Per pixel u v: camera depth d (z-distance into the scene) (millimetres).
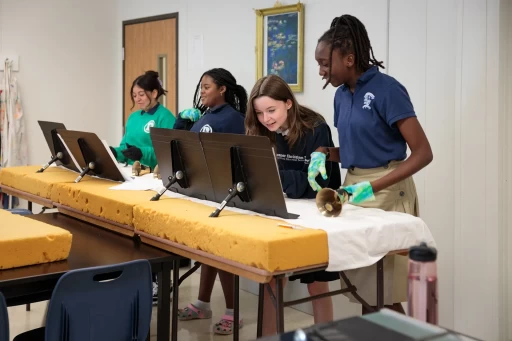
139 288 2129
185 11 4969
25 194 3492
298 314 3820
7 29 5473
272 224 2098
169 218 2314
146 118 4137
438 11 3141
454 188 3123
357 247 2064
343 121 2496
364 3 3494
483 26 2953
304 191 2621
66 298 1952
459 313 3135
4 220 2355
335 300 3629
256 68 4219
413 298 1237
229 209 2420
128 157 3801
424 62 3219
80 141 3275
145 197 2707
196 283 4434
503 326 3045
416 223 2248
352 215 2279
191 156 2590
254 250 1891
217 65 4641
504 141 2996
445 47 3121
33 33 5609
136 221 2525
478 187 3023
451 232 3158
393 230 2180
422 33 3219
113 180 3271
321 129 2613
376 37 3445
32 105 5652
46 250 2143
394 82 2355
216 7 4613
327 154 2537
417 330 1082
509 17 2957
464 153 3064
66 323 1967
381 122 2375
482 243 3025
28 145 5660
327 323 1116
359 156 2443
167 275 2316
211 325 3619
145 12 5512
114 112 6086
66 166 3738
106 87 6062
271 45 4098
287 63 3992
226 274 3455
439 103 3166
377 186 2242
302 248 1924
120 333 2111
